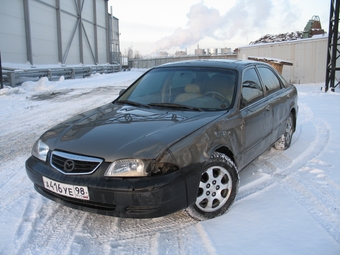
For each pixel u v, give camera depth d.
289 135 5.21
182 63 4.35
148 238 2.67
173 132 2.72
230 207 3.06
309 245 2.51
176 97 3.68
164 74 4.17
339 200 3.28
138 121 3.06
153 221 2.95
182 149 2.59
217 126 3.02
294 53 18.14
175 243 2.58
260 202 3.26
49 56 21.55
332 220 2.88
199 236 2.68
